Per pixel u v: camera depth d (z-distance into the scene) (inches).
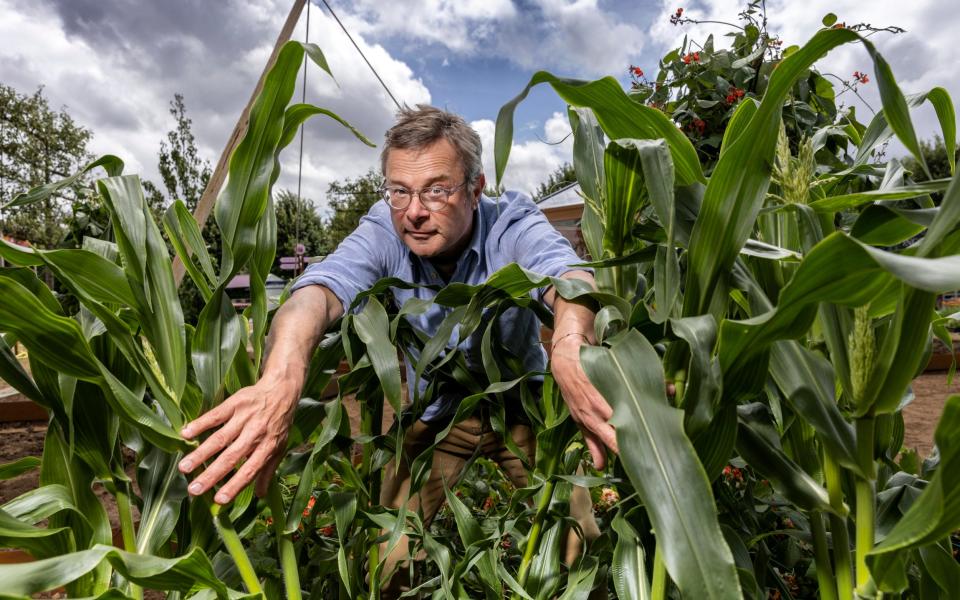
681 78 100.7
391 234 61.5
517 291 43.1
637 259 35.8
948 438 21.1
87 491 36.3
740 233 30.1
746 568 37.1
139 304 33.6
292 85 36.3
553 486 44.8
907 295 25.2
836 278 23.5
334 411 43.4
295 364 40.3
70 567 24.2
